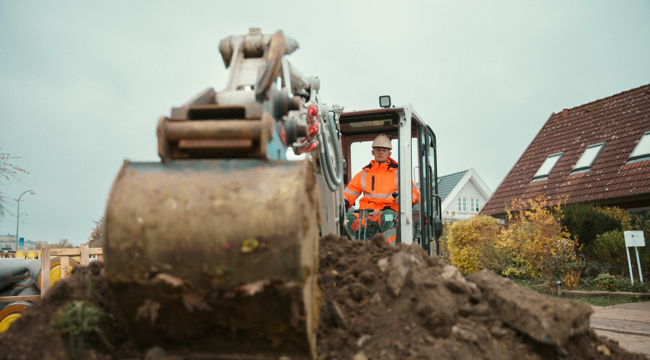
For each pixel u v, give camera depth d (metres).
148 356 2.33
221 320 2.25
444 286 2.90
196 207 2.18
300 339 2.27
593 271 10.70
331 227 5.48
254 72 3.14
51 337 2.39
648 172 12.88
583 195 14.30
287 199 2.16
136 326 2.35
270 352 2.35
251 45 3.28
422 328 2.66
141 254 2.18
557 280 10.23
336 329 2.70
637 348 4.78
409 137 6.61
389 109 6.69
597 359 2.75
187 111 2.43
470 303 2.88
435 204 8.20
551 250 10.34
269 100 2.71
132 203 2.23
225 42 3.32
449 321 2.63
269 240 2.11
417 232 6.73
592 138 16.41
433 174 8.12
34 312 2.53
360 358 2.47
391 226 6.25
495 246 12.14
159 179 2.30
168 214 2.18
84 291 2.68
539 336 2.51
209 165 2.35
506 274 11.78
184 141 2.39
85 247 5.97
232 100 2.77
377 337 2.63
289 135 3.04
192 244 2.14
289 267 2.11
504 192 17.98
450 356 2.47
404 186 6.41
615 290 9.66
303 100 4.40
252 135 2.34
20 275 5.86
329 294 2.92
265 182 2.23
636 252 9.98
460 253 12.45
